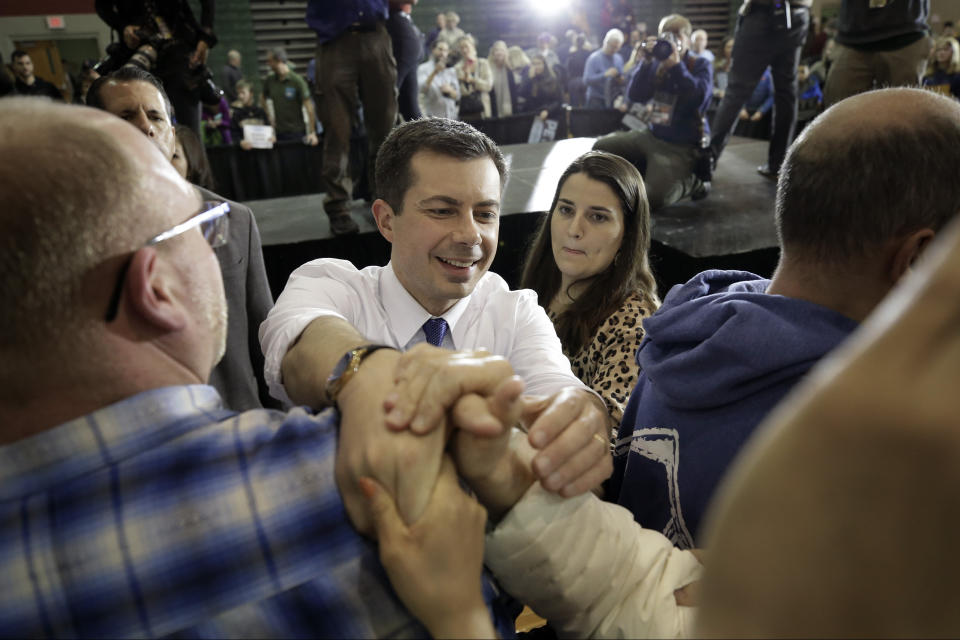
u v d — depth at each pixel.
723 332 0.69
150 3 3.06
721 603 0.25
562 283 1.77
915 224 0.62
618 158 1.62
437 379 0.51
